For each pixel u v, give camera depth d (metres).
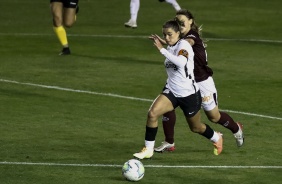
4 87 36.81
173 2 54.62
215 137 25.83
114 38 51.03
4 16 59.22
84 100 34.53
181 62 24.48
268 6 65.00
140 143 27.70
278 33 53.62
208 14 60.81
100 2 66.81
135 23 53.50
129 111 32.69
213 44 49.25
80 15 60.00
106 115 31.89
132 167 22.97
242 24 56.88
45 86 37.19
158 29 54.69
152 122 24.95
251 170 24.50
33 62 43.03
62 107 33.12
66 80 38.59
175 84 24.92
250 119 31.64
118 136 28.64
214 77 39.75
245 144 27.77
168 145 26.45
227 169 24.56
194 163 25.19
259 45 49.25
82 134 28.81
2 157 25.52
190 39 25.97
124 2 67.00
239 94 36.12
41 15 60.06
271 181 23.38
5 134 28.56
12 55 45.06
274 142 28.14
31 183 22.83
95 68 41.72
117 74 40.22
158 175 23.77
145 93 36.19
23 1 67.00
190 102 25.03
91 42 49.59
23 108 32.78
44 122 30.52
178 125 30.41
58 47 47.97
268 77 40.00
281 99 35.25
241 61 44.12
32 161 25.11
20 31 53.16
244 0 67.88
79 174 23.77
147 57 45.16
